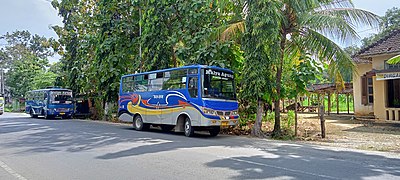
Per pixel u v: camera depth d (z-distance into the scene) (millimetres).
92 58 26422
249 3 13148
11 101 60906
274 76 13852
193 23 17016
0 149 9992
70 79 29516
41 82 42406
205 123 12781
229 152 9227
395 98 19391
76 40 29984
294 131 15188
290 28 13711
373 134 14312
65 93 28500
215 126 13359
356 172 6715
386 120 19172
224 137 13531
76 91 29531
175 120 14250
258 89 13008
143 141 11664
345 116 25109
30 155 8883
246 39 13336
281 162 7742
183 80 14023
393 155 8992
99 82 24781
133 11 22203
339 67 13109
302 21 12797
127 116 17641
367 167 7242
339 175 6426
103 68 23203
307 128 16688
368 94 22031
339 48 12977
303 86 13602
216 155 8680
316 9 13344
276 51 13000
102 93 25125
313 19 12531
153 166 7281
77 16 29469
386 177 6301
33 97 30547
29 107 31109
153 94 15727
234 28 13805
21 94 51875
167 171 6789
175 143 11148
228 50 14922
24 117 30594
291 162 7750
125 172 6742
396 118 18703
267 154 8930
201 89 13055
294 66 14258
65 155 8828
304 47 13750
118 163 7656
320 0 13320
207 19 16875
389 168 7164
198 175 6418
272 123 17000
